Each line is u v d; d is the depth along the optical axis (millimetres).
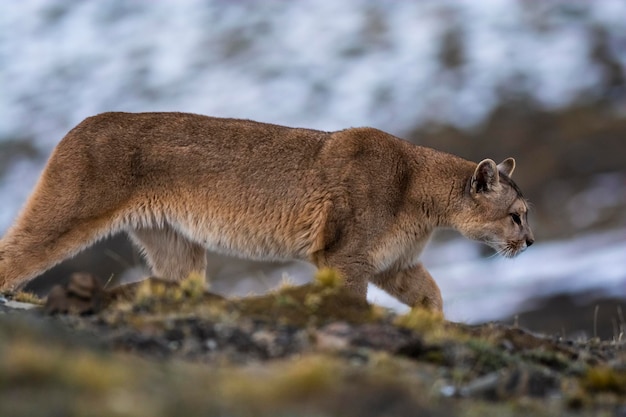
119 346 10750
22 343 9617
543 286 45969
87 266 42219
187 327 11719
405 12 94312
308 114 77500
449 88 78688
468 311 43031
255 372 10336
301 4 99500
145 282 13266
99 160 16984
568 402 11094
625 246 52875
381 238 17547
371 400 9625
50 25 100188
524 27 87875
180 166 17359
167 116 17750
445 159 18469
